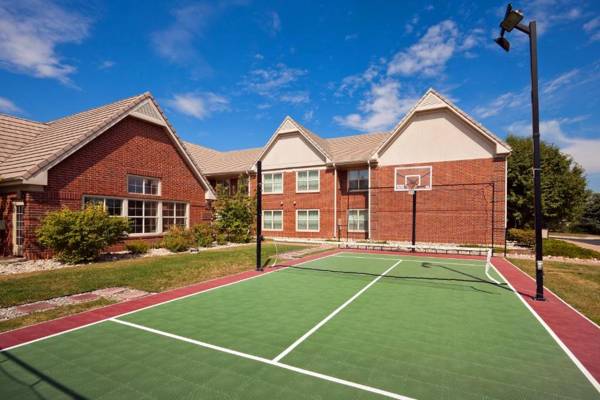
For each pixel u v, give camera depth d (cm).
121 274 1044
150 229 1788
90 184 1459
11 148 1557
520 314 692
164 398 367
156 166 1806
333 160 2569
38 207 1269
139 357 473
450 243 2091
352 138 2970
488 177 2012
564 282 1012
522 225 3027
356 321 642
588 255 1538
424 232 2169
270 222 2845
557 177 2995
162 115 1808
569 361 467
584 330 595
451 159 2117
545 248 1647
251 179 2914
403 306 751
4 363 456
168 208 1902
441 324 625
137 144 1697
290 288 936
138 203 1717
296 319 653
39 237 1241
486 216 2008
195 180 2086
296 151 2742
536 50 822
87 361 462
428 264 1421
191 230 1912
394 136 2272
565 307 746
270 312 701
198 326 608
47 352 491
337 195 2578
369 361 463
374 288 938
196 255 1532
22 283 898
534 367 448
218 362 458
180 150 1953
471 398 370
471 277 1109
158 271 1111
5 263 1173
